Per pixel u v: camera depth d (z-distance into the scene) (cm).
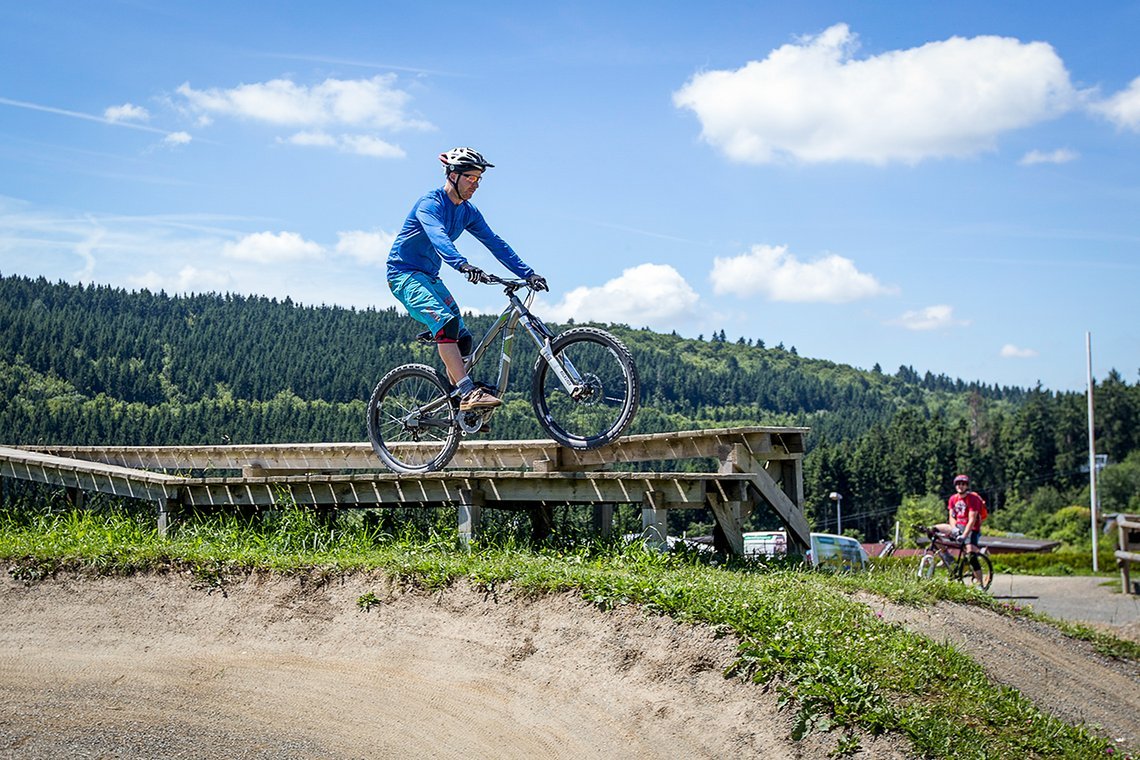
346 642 724
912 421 12644
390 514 936
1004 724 592
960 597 961
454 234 796
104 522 1005
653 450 866
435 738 595
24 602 834
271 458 1120
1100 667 916
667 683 596
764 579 757
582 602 678
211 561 836
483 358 812
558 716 600
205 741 601
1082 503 10775
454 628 706
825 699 548
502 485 883
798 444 945
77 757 581
